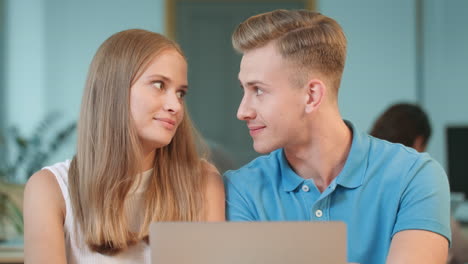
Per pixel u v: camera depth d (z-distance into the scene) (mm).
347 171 1565
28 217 1617
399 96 5656
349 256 1551
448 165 4551
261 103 1517
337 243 1201
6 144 5469
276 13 1561
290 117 1518
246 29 1539
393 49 5672
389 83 5668
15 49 5598
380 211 1558
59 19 5652
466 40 5469
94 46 5680
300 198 1616
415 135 2418
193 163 1735
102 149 1628
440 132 5465
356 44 5703
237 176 1727
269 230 1205
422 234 1466
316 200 1583
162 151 1717
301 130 1544
